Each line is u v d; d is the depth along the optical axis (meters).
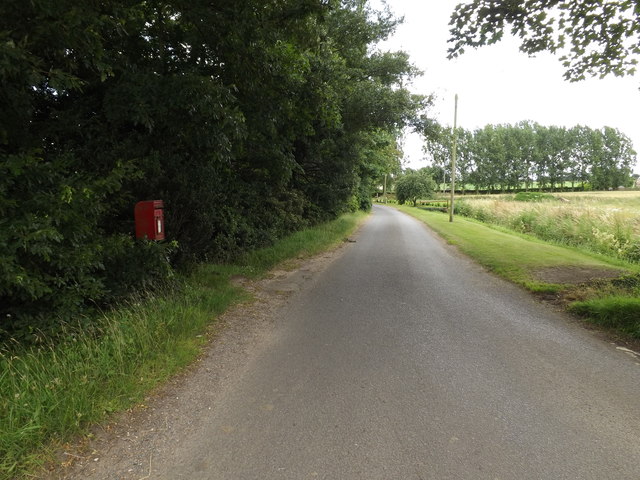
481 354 4.68
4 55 3.65
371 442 2.95
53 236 3.81
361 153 21.31
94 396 3.34
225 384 3.89
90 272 5.26
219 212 9.70
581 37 7.77
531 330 5.56
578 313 6.26
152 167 6.50
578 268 9.23
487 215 32.81
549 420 3.27
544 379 4.03
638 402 3.58
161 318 5.04
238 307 6.53
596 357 4.61
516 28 7.61
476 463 2.72
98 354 3.94
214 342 4.99
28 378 3.30
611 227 16.00
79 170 5.66
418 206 60.56
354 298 7.31
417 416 3.32
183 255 8.07
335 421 3.24
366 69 16.70
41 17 3.95
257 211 12.69
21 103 4.53
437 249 14.45
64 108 6.26
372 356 4.60
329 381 3.96
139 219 5.89
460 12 7.33
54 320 4.34
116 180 4.70
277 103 8.62
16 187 4.16
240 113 6.57
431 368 4.28
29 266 4.21
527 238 18.84
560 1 7.02
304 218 18.80
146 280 5.87
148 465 2.69
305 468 2.66
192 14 6.54
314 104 9.68
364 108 15.27
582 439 3.01
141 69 6.36
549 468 2.67
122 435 3.01
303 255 12.48
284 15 7.67
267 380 3.98
